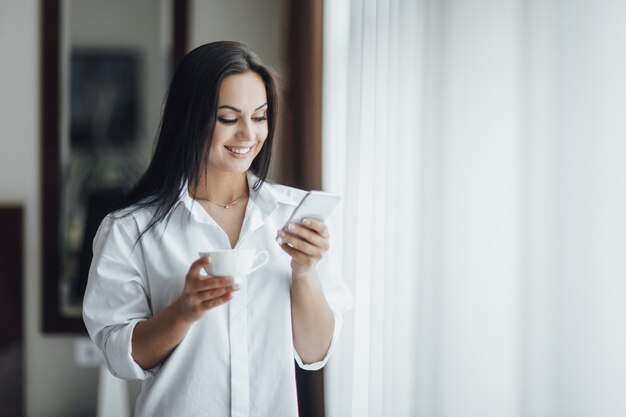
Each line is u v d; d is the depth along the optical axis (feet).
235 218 5.10
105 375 10.31
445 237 5.01
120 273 4.91
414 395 5.48
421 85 5.59
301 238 4.64
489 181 4.44
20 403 11.22
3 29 11.19
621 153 3.30
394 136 6.18
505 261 4.28
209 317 4.87
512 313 4.24
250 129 4.69
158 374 4.85
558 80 3.74
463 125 4.76
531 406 4.00
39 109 11.28
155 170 4.95
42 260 11.27
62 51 11.26
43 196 11.25
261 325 4.94
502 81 4.31
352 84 7.42
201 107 4.66
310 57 8.33
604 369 3.44
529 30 4.01
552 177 3.80
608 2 3.40
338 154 8.28
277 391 4.94
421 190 5.44
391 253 6.13
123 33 11.29
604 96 3.42
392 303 6.00
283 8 9.23
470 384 4.68
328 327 5.03
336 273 5.39
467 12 4.71
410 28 5.80
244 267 4.46
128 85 11.31
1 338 11.16
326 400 8.73
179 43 11.31
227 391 4.88
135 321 4.84
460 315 4.81
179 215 4.98
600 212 3.44
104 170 11.32
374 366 6.36
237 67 4.67
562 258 3.72
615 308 3.36
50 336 11.37
